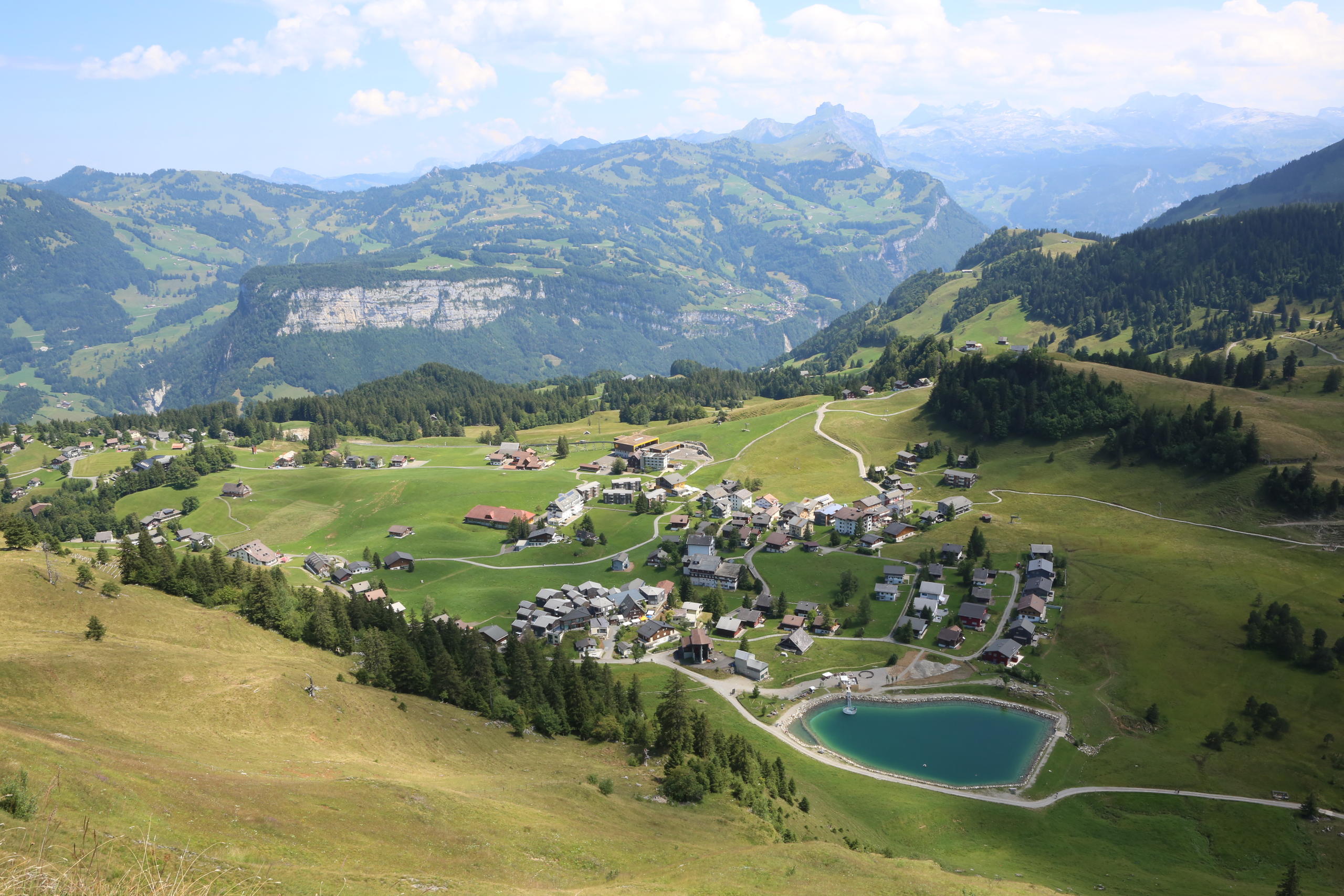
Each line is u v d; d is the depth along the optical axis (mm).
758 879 75438
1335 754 132250
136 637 120062
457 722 118688
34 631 109938
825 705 159000
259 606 143375
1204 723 144375
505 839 75312
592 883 70625
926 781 132750
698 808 101062
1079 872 107688
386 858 64062
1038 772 134750
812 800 119438
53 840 42594
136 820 54719
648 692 160875
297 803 69938
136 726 85125
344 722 102688
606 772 110250
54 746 63344
